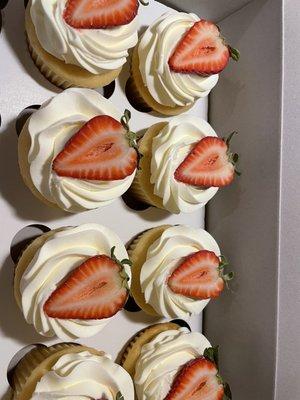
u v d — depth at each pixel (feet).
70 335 0.78
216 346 0.90
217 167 0.90
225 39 0.97
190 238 0.89
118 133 0.78
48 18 0.74
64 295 0.75
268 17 0.90
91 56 0.79
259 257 0.89
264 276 0.88
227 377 0.94
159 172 0.86
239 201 0.93
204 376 0.85
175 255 0.87
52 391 0.73
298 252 0.88
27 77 0.81
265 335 0.87
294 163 0.88
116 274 0.78
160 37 0.87
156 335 0.88
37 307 0.75
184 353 0.86
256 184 0.90
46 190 0.76
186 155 0.88
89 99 0.78
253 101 0.92
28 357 0.80
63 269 0.76
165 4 0.95
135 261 0.87
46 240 0.77
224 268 0.95
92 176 0.77
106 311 0.78
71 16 0.76
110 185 0.80
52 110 0.76
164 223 0.94
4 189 0.78
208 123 0.98
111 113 0.81
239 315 0.92
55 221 0.83
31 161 0.75
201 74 0.90
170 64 0.87
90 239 0.79
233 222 0.94
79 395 0.75
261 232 0.89
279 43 0.87
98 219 0.87
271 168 0.88
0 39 0.79
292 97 0.88
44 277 0.75
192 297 0.88
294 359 0.87
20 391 0.75
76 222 0.85
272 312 0.86
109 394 0.77
